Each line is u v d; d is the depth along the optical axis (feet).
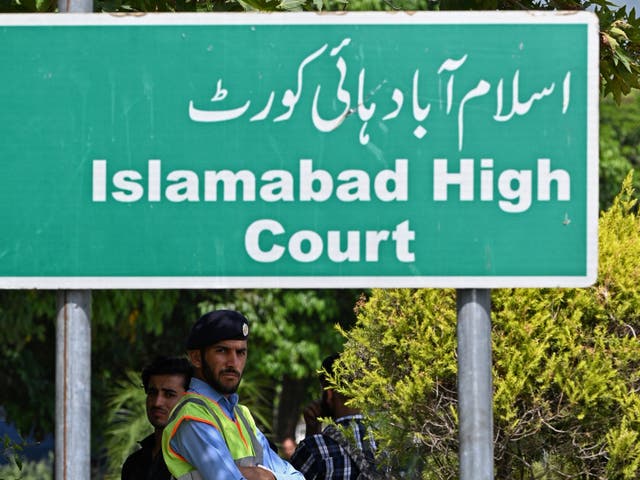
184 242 20.35
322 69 20.44
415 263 20.21
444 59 20.40
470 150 20.31
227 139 20.40
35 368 105.40
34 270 20.38
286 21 20.48
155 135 20.48
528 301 33.81
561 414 33.30
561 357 33.35
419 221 20.26
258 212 20.33
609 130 141.38
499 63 20.39
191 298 116.88
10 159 20.48
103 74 20.53
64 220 20.42
